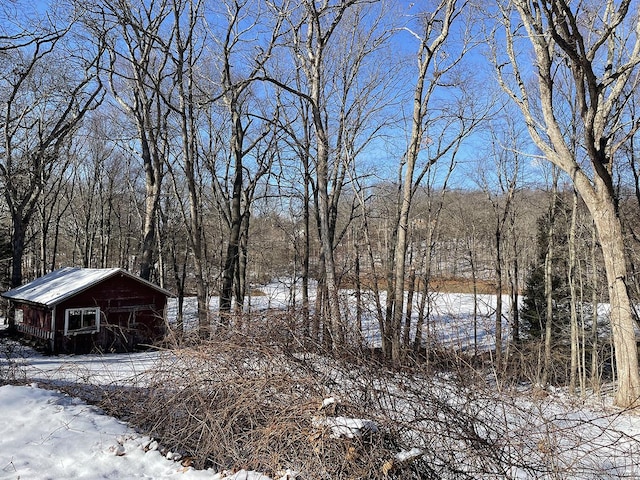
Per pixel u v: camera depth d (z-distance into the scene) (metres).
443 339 8.47
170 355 7.12
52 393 7.72
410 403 5.42
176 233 33.84
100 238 42.50
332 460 4.96
